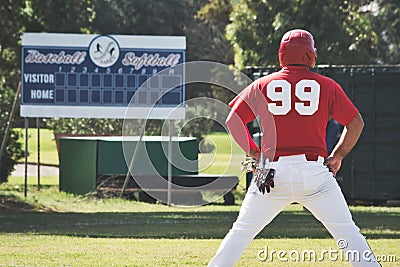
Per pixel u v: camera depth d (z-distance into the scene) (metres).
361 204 57.12
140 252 29.77
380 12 109.19
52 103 54.12
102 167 58.75
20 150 67.31
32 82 54.00
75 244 32.47
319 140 19.33
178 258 28.11
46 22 55.94
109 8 105.62
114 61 54.31
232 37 73.81
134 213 48.91
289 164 19.06
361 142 55.09
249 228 19.27
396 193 54.66
